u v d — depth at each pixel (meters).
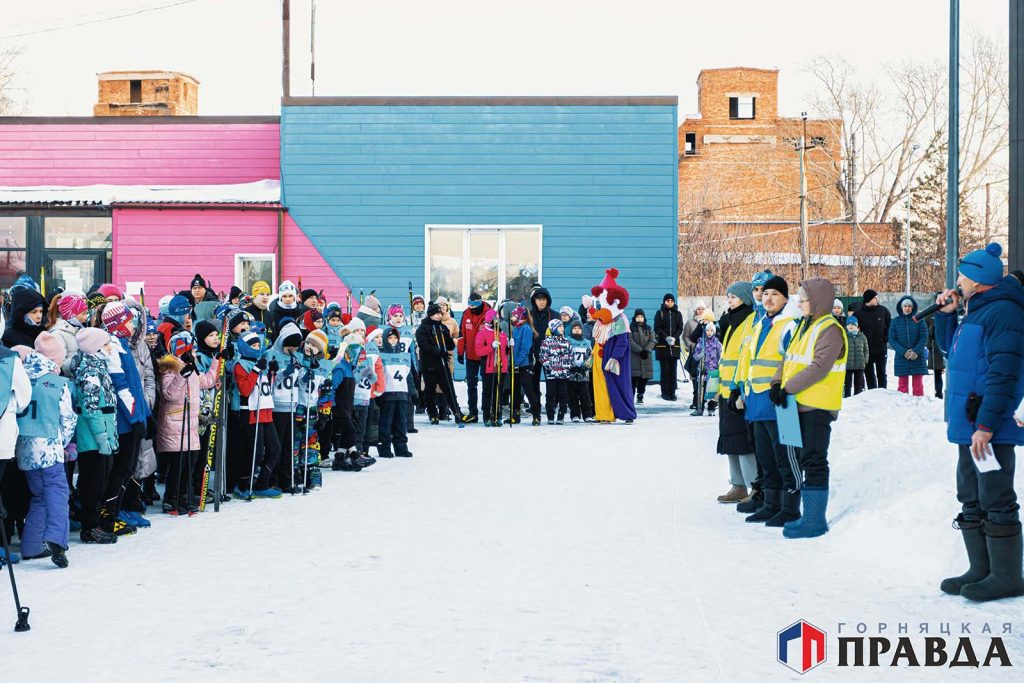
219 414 9.25
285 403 10.12
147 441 8.93
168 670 4.98
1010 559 6.00
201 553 7.52
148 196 23.38
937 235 56.72
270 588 6.52
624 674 4.91
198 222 23.05
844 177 61.38
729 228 58.94
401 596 6.31
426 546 7.69
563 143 22.97
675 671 4.95
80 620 5.83
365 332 12.72
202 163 24.48
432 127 23.06
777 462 8.39
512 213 23.00
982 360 5.96
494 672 4.93
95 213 23.30
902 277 55.44
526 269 23.11
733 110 63.69
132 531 8.22
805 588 6.46
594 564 7.11
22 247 23.36
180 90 39.56
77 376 7.60
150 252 22.97
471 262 23.11
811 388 7.87
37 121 24.58
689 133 63.38
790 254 57.84
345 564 7.14
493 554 7.42
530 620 5.80
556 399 17.09
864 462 9.38
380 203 23.11
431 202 23.09
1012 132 10.73
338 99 23.12
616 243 22.91
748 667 5.00
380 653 5.23
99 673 4.94
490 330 16.47
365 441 12.28
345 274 23.09
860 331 19.22
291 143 23.16
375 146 23.12
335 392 11.60
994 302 5.92
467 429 16.00
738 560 7.21
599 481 10.68
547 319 17.58
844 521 7.88
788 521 8.32
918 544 6.91
